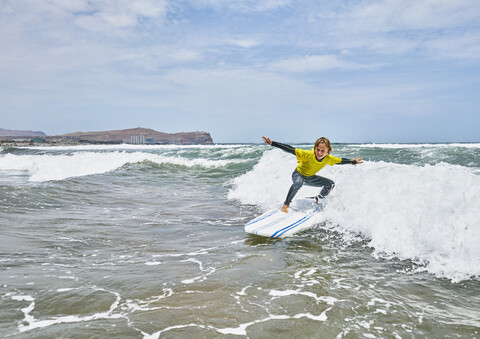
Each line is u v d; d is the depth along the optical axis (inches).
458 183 183.2
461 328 94.7
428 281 128.7
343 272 140.2
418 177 206.4
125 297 114.2
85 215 253.8
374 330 94.0
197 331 92.5
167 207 296.0
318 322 98.3
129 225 226.2
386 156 586.6
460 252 141.9
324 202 243.3
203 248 177.5
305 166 223.3
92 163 613.9
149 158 693.9
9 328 92.8
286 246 180.9
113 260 154.9
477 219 147.9
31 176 482.3
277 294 118.3
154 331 92.4
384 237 173.5
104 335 89.6
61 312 103.0
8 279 127.5
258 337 90.0
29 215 243.3
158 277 133.3
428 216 166.4
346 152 658.8
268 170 394.0
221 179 499.2
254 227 207.3
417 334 91.7
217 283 127.7
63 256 158.7
